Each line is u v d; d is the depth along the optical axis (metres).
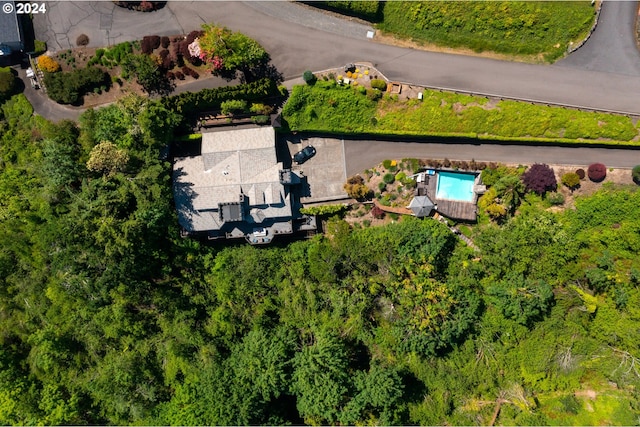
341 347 58.62
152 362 61.75
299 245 65.56
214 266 64.00
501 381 62.97
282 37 63.25
